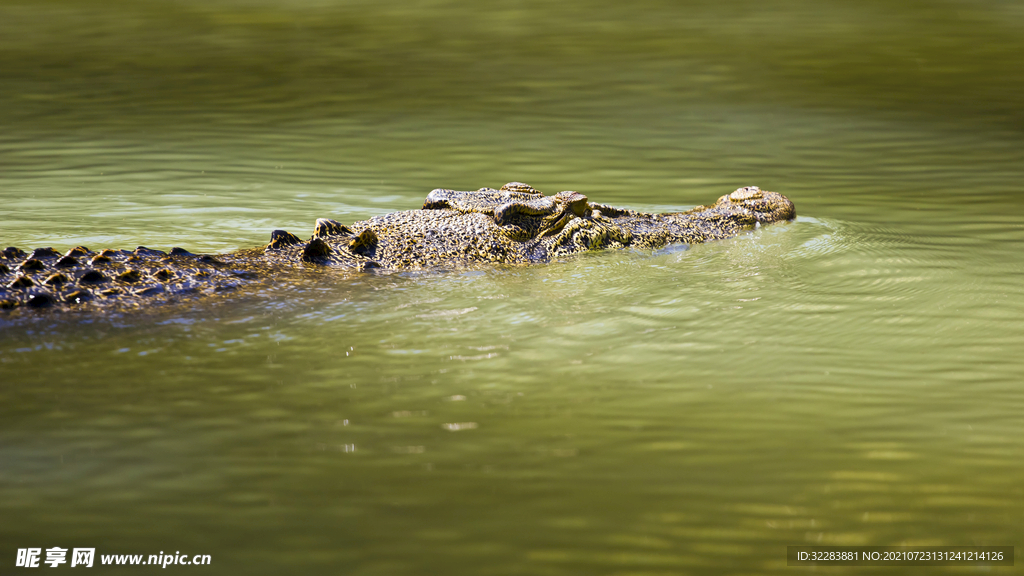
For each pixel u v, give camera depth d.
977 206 33.31
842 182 38.28
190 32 78.31
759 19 85.69
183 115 51.38
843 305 21.09
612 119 51.62
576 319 19.91
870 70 64.62
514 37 76.88
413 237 24.23
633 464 13.44
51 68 63.28
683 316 20.20
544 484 12.84
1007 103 54.72
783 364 17.50
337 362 17.34
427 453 13.73
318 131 48.25
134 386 16.09
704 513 12.12
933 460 13.67
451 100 56.12
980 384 16.55
